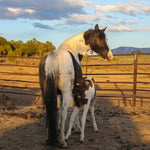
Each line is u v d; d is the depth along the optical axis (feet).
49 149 11.39
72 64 12.55
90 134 15.96
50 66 11.73
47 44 170.71
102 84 51.44
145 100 32.50
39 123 18.12
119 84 51.44
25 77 62.13
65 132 16.16
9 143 13.12
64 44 15.61
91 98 14.98
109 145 13.65
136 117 21.44
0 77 59.11
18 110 22.90
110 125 18.39
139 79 62.69
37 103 28.68
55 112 11.44
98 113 22.66
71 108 25.26
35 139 14.15
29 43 162.61
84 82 13.32
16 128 16.30
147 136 15.44
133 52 27.35
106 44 15.83
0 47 161.07
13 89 39.91
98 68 97.30
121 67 100.68
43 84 11.98
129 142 14.37
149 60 110.73
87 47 16.05
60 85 12.08
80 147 13.14
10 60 110.42
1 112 21.16
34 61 121.49
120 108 26.32
